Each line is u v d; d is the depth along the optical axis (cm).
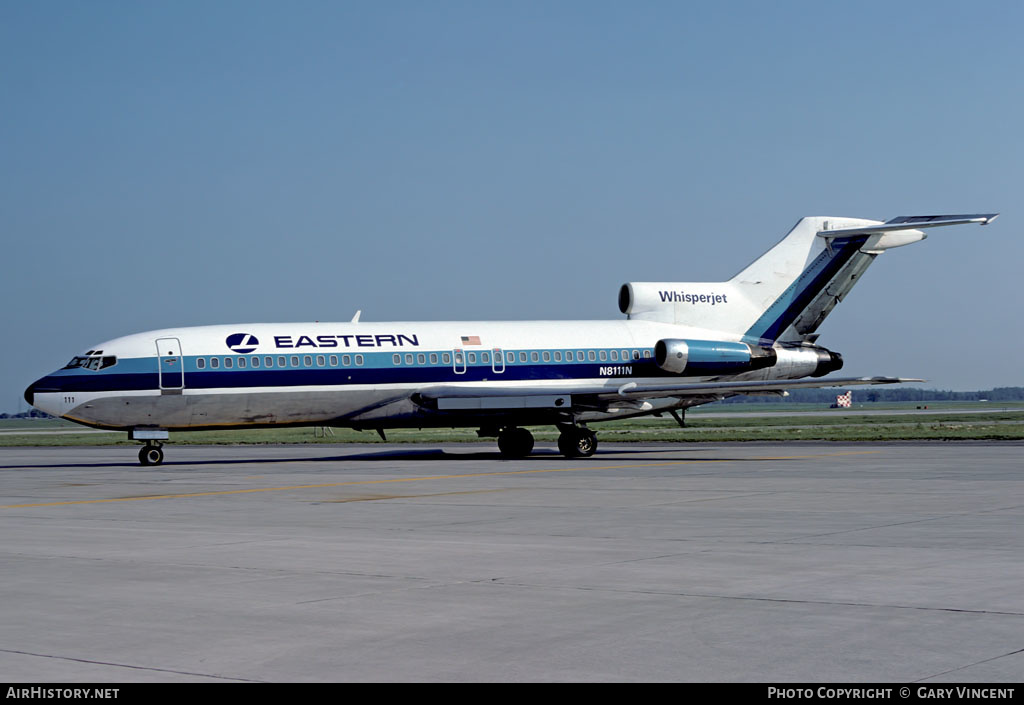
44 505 2348
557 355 4219
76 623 1067
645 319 4397
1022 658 896
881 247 4488
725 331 4412
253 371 3806
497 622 1055
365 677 866
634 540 1639
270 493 2595
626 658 913
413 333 4081
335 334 3975
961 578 1273
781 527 1783
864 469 3120
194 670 888
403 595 1202
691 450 4522
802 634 991
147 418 3716
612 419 4328
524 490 2578
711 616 1072
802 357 4441
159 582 1301
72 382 3644
